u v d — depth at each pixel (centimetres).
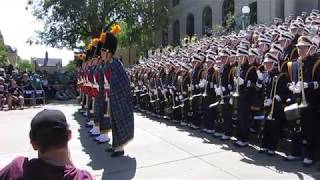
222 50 880
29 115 1462
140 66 1534
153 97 1310
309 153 661
